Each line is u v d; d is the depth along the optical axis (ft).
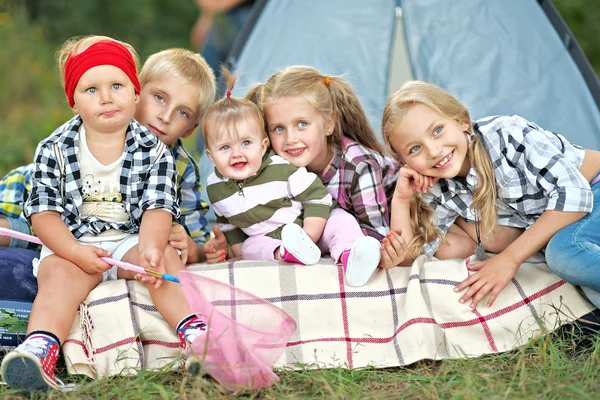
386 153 9.52
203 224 9.52
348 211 9.14
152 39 24.71
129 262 7.94
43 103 19.29
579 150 8.63
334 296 8.00
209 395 6.77
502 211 8.67
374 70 11.59
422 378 7.17
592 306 7.94
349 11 12.12
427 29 11.80
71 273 7.61
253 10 12.57
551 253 7.84
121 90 7.98
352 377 7.33
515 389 6.78
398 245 8.00
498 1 12.05
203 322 7.46
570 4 23.20
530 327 7.89
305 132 8.73
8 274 7.99
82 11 23.82
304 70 9.02
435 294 7.99
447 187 8.68
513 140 8.30
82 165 8.12
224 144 8.52
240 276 8.04
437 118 8.13
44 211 7.85
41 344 6.97
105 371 7.38
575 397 6.55
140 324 7.73
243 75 11.52
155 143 8.27
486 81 11.25
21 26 21.76
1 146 16.66
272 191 8.69
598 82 11.17
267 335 7.07
